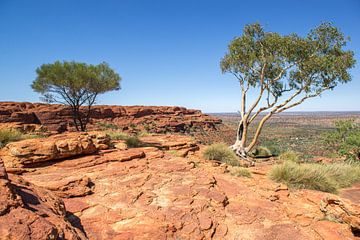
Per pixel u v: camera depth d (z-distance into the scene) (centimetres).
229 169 938
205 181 682
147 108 8588
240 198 615
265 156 1861
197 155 1247
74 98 2020
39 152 702
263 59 1647
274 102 1714
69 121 5544
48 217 297
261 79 1677
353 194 646
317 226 493
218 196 585
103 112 7269
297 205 595
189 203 534
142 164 799
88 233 400
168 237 415
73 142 783
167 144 1344
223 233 452
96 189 577
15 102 5572
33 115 5288
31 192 355
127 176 679
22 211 267
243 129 1764
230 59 1811
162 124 7625
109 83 2006
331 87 1528
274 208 566
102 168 728
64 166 718
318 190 711
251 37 1727
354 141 1472
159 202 530
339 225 495
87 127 5538
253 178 826
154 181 656
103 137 952
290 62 1620
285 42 1580
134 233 411
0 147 973
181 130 7756
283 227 483
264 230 470
